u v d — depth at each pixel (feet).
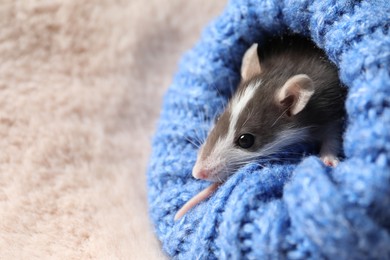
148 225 0.83
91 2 0.97
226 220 0.71
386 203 0.66
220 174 0.80
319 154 0.83
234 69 0.87
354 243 0.66
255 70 0.85
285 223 0.69
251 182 0.73
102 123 0.93
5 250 0.80
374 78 0.70
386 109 0.69
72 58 0.95
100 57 0.96
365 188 0.66
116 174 0.89
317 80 0.84
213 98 0.85
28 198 0.84
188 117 0.85
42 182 0.86
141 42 0.99
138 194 0.88
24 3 0.94
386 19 0.73
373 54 0.71
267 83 0.84
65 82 0.94
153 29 1.00
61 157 0.89
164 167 0.82
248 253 0.70
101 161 0.90
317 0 0.78
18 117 0.90
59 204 0.84
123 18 0.98
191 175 0.82
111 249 0.80
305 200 0.67
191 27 1.01
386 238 0.66
